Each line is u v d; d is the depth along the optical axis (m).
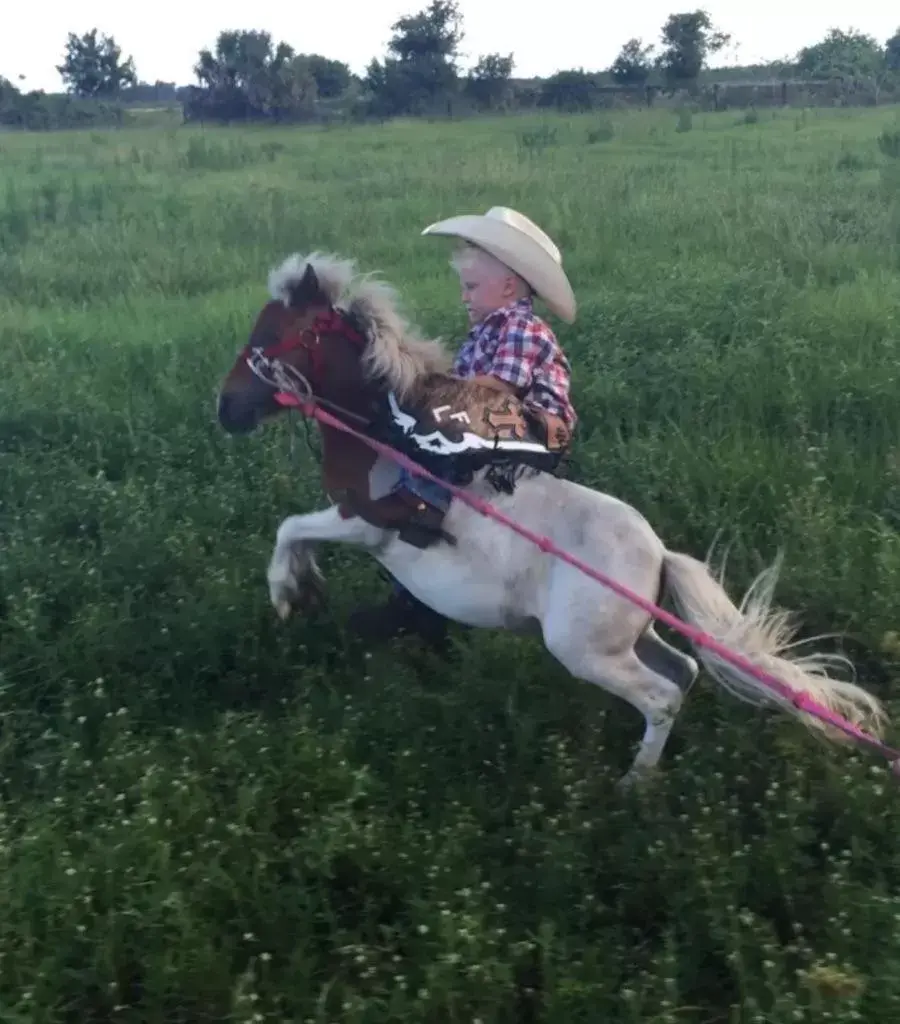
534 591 4.62
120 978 3.79
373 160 23.80
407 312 5.77
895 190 15.85
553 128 31.20
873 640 5.52
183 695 5.34
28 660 5.36
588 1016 3.63
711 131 30.89
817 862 4.36
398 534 4.75
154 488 6.90
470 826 4.37
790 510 6.38
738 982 3.78
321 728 5.01
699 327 9.23
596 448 7.28
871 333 9.12
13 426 7.86
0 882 3.90
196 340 9.59
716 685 5.27
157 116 51.28
